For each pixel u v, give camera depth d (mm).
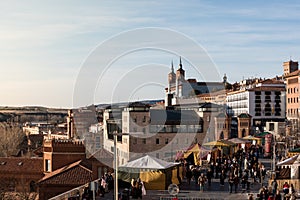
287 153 56156
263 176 43406
